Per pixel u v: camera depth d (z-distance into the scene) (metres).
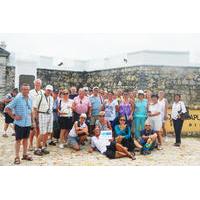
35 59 20.73
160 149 10.56
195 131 13.64
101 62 20.42
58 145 10.44
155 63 17.23
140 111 10.59
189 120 13.65
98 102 10.99
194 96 17.16
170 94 17.16
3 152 9.41
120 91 11.18
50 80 21.16
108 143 9.62
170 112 13.45
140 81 17.36
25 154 8.55
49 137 11.28
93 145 9.77
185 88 17.16
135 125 10.64
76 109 10.37
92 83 21.11
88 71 21.48
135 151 10.14
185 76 17.17
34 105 8.84
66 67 21.52
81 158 9.00
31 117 8.68
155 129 10.71
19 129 8.06
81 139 10.10
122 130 9.51
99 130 9.75
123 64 18.61
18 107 7.99
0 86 19.91
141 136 10.07
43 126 8.93
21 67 20.03
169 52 17.23
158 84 17.22
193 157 9.67
